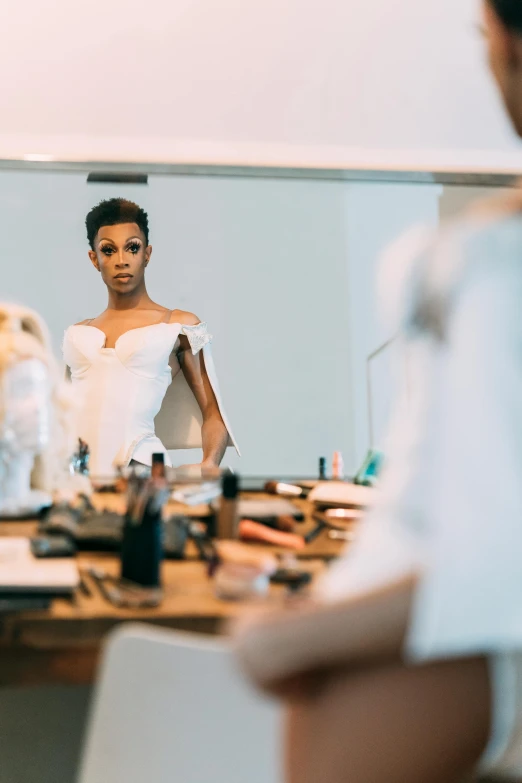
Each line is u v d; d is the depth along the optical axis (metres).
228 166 2.55
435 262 0.56
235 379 3.67
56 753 1.41
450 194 3.04
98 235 2.91
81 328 2.91
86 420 2.81
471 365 0.52
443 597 0.50
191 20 2.44
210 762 0.83
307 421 3.69
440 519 0.51
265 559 1.18
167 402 3.02
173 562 1.23
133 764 0.84
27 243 3.46
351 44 2.48
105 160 2.52
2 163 2.48
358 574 0.55
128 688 0.83
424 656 0.52
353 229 3.57
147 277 3.58
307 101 2.52
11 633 0.93
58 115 2.48
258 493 1.84
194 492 1.67
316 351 3.66
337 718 0.57
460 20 2.45
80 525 1.31
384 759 0.56
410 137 2.56
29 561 1.14
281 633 0.55
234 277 3.62
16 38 2.41
